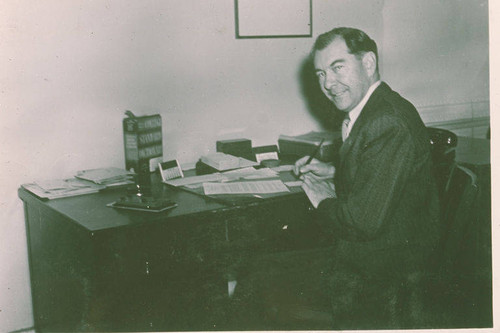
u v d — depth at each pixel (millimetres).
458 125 3432
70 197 1854
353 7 2889
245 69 2562
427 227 1582
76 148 2188
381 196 1464
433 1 3221
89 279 1497
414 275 1578
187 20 2373
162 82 2350
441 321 1726
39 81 2078
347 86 1659
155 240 1532
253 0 2521
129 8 2227
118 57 2227
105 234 1437
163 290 1592
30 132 2088
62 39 2100
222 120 2537
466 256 2221
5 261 2117
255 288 1728
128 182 2045
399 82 3174
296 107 2746
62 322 1802
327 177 1990
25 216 2113
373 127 1511
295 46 2691
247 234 1715
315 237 1866
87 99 2182
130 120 2205
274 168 2268
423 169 1539
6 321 2154
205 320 1690
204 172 2246
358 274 1604
